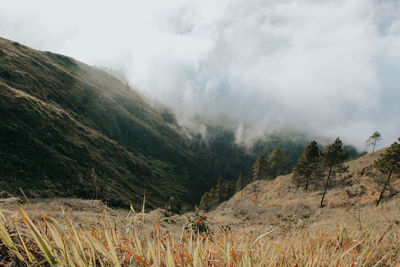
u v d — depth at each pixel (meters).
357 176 39.28
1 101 63.56
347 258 1.69
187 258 1.19
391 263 1.85
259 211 31.77
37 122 67.38
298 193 44.69
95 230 1.49
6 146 54.25
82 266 1.06
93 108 134.25
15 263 1.17
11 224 1.32
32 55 127.88
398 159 26.33
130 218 1.58
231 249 1.36
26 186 46.84
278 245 1.59
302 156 48.19
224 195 97.38
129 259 1.34
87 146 79.50
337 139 35.75
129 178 87.38
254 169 70.00
